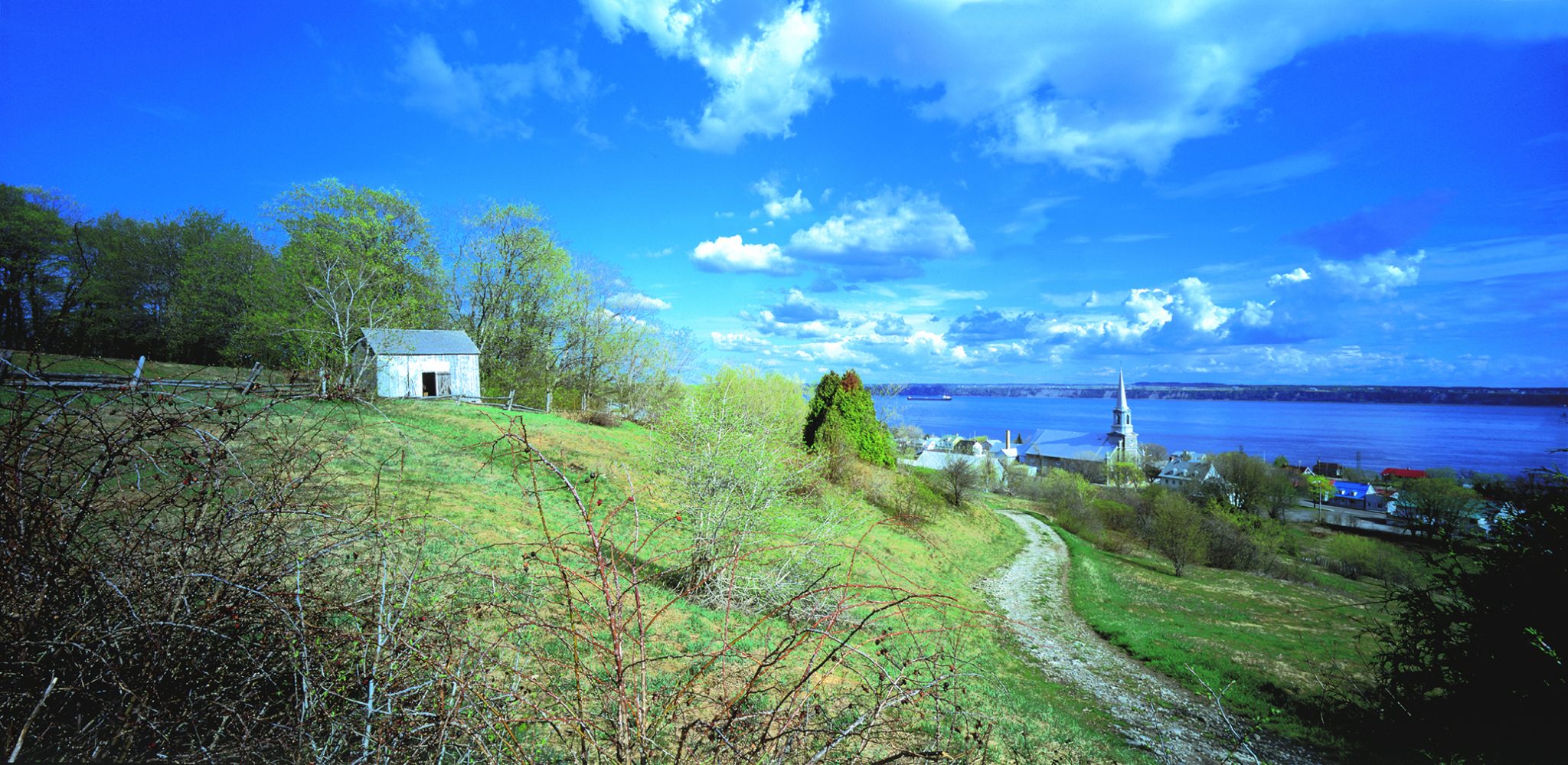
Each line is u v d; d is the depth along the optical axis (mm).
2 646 2719
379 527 3826
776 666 3268
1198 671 16516
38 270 36625
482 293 44125
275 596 3221
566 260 43719
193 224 45094
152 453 3307
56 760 2664
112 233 42094
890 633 3238
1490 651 8047
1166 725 12250
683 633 8562
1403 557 44125
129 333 42062
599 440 26000
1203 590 32469
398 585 3689
